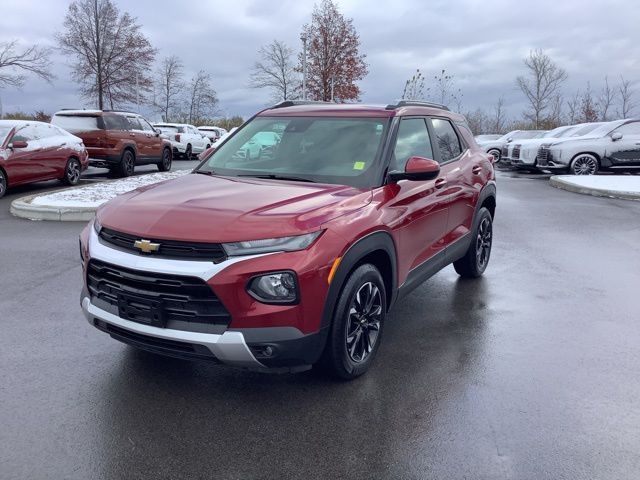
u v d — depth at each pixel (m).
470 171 5.77
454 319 5.15
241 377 3.91
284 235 3.28
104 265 3.49
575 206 12.15
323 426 3.31
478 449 3.09
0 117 34.62
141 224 3.42
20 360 4.12
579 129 19.81
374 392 3.73
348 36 37.62
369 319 3.95
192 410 3.47
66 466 2.90
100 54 38.53
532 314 5.30
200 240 3.21
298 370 3.43
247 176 4.45
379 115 4.64
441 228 5.09
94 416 3.38
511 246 8.22
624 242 8.51
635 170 18.69
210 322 3.25
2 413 3.39
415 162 4.04
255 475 2.86
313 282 3.31
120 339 3.57
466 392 3.74
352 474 2.88
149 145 18.11
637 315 5.29
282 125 4.90
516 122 41.25
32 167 12.91
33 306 5.29
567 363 4.22
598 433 3.27
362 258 3.82
